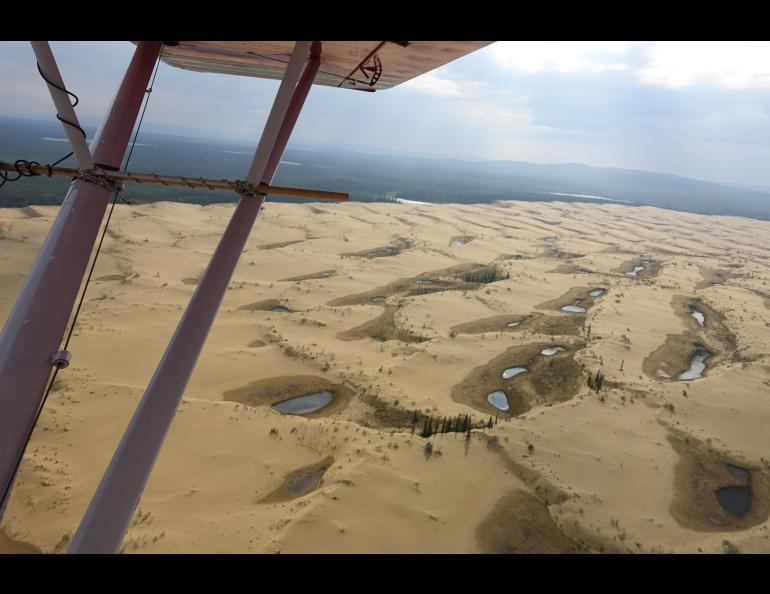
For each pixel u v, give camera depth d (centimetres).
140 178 730
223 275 786
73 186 704
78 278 672
